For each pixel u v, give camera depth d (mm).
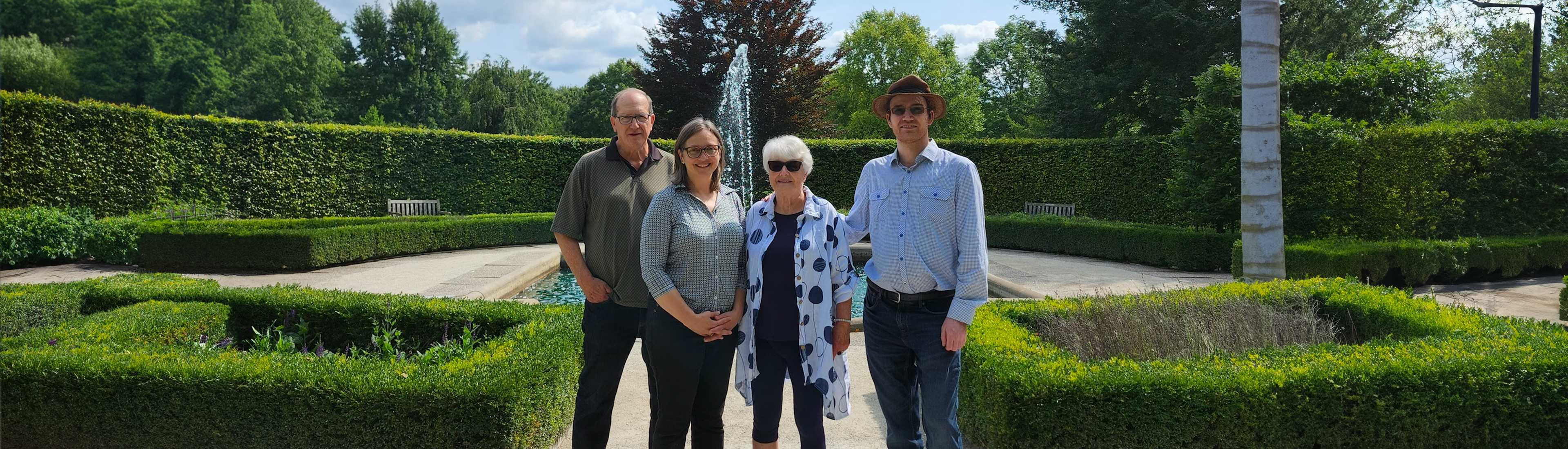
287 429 3213
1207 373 3162
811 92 27203
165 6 34312
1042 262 12453
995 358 3459
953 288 2941
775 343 3010
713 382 2961
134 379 3252
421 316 4898
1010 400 3145
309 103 39312
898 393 3078
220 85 34562
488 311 4910
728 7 25969
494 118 40094
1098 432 3086
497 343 4016
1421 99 10430
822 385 2947
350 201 16031
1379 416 3072
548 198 18203
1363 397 3068
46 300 4879
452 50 44062
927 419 2914
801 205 3057
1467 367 3156
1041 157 18016
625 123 3256
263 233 10766
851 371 5133
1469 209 10812
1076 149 17484
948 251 2906
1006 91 47875
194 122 13789
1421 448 3129
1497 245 9984
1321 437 3070
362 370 3377
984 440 3604
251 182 14609
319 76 41812
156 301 4945
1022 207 18344
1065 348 4137
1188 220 13219
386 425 3164
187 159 13703
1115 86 21797
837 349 3074
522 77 43156
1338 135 9688
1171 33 21047
